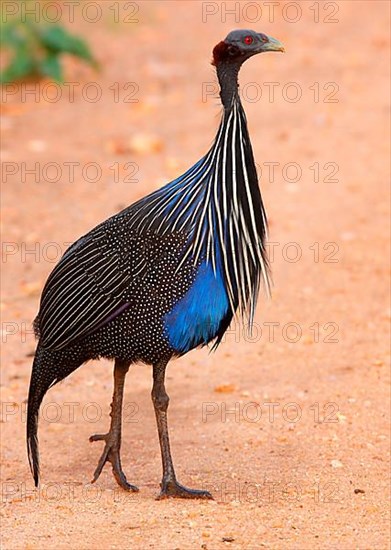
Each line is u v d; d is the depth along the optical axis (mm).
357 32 41500
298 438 17828
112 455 15938
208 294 14969
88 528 14289
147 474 16625
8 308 22953
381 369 20297
